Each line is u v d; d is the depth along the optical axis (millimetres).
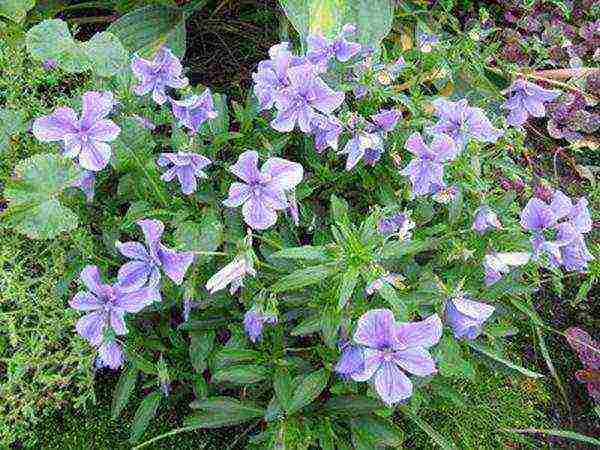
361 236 272
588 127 473
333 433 300
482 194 307
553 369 363
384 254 272
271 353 303
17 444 326
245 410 302
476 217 302
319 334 318
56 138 290
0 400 303
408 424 341
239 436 321
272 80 307
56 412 336
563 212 288
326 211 346
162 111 333
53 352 323
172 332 325
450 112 311
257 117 339
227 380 302
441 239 302
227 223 318
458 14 526
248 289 299
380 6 393
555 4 527
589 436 381
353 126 313
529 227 294
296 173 281
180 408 340
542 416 371
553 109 475
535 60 506
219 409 301
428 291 291
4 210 307
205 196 321
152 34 428
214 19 478
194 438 333
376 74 337
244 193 282
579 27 532
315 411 307
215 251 311
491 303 316
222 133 327
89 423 333
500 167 367
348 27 330
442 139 297
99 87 338
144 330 329
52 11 439
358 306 281
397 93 350
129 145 310
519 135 367
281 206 281
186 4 449
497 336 325
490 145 370
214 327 318
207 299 309
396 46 420
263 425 329
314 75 294
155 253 274
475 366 339
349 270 263
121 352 300
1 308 301
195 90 350
